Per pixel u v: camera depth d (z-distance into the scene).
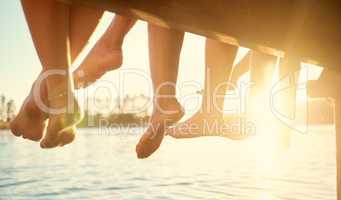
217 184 7.54
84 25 1.45
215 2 1.06
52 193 7.03
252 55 2.30
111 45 1.85
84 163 11.23
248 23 1.18
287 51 1.43
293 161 10.67
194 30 1.23
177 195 6.62
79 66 1.83
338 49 1.40
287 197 6.33
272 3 1.11
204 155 13.04
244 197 6.36
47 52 1.30
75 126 1.50
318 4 1.16
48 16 1.28
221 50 2.03
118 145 17.91
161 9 1.06
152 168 10.08
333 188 6.98
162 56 1.72
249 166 10.05
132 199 6.42
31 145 17.45
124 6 1.03
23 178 8.54
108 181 8.20
